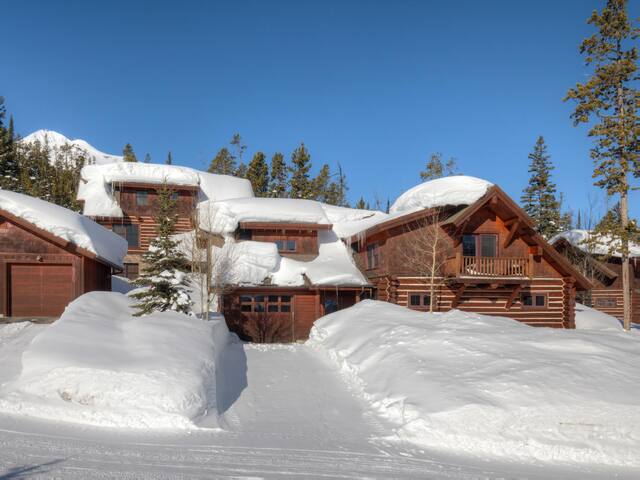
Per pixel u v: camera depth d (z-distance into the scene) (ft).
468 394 30.89
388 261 70.85
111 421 27.76
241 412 32.96
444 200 70.54
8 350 41.47
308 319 71.05
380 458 24.73
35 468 20.62
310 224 79.20
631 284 109.40
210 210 79.41
